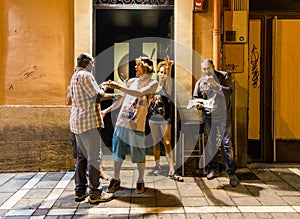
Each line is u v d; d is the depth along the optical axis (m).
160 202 4.33
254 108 6.16
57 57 5.62
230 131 5.09
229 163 5.02
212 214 3.97
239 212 4.03
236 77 5.76
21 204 4.23
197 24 5.67
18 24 5.55
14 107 5.55
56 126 5.62
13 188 4.81
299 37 6.03
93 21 5.73
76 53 5.57
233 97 5.79
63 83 5.65
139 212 4.02
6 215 3.91
